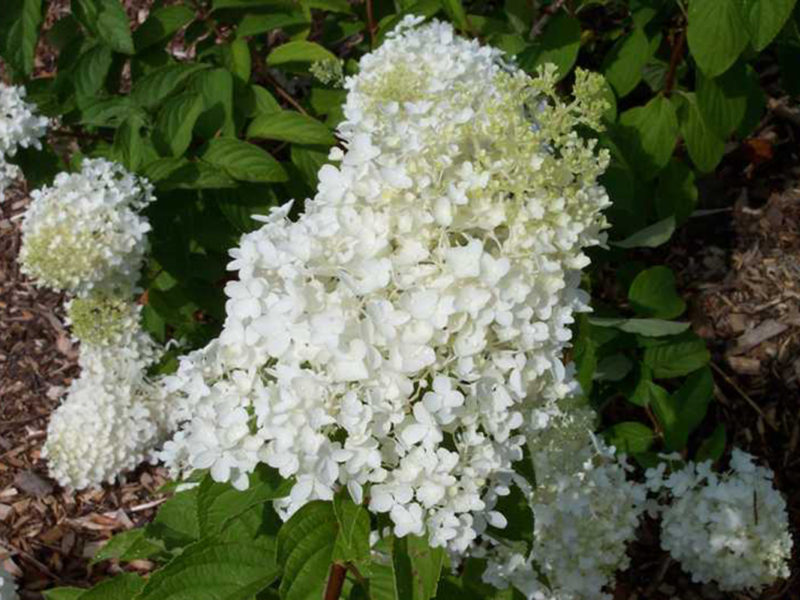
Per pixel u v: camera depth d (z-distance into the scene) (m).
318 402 0.37
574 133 0.40
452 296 0.36
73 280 0.69
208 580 0.42
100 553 0.63
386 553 0.46
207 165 0.73
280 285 0.39
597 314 0.83
